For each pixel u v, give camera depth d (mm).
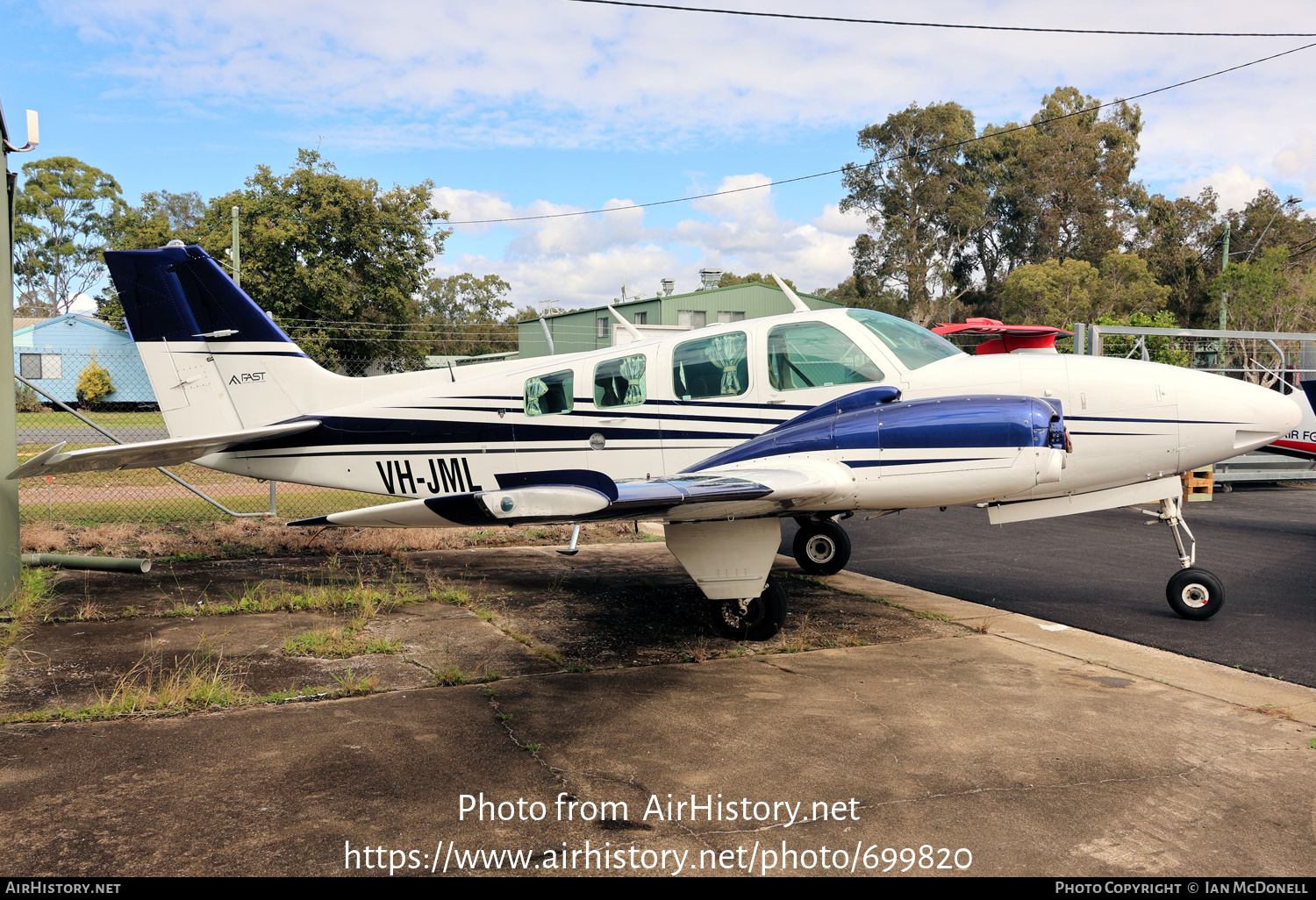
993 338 11602
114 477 13047
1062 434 4582
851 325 5578
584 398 6102
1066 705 3908
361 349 24547
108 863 2400
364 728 3521
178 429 6852
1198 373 5262
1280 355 13359
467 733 3482
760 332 5730
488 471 6367
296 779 2998
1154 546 8594
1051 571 7359
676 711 3797
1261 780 3088
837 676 4363
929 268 42125
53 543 7516
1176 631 5312
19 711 3662
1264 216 39469
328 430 6656
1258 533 9461
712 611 5133
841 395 5426
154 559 7504
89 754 3197
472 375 6730
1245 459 13578
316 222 23891
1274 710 3828
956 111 41031
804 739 3465
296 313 23844
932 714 3779
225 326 6820
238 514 9258
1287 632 5266
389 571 7215
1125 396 5102
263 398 6844
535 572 7238
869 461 4797
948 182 41250
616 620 5543
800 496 4453
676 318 30406
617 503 3863
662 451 5906
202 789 2898
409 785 2967
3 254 5426
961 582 6918
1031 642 5062
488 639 5027
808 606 6031
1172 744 3432
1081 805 2873
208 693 3809
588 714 3748
